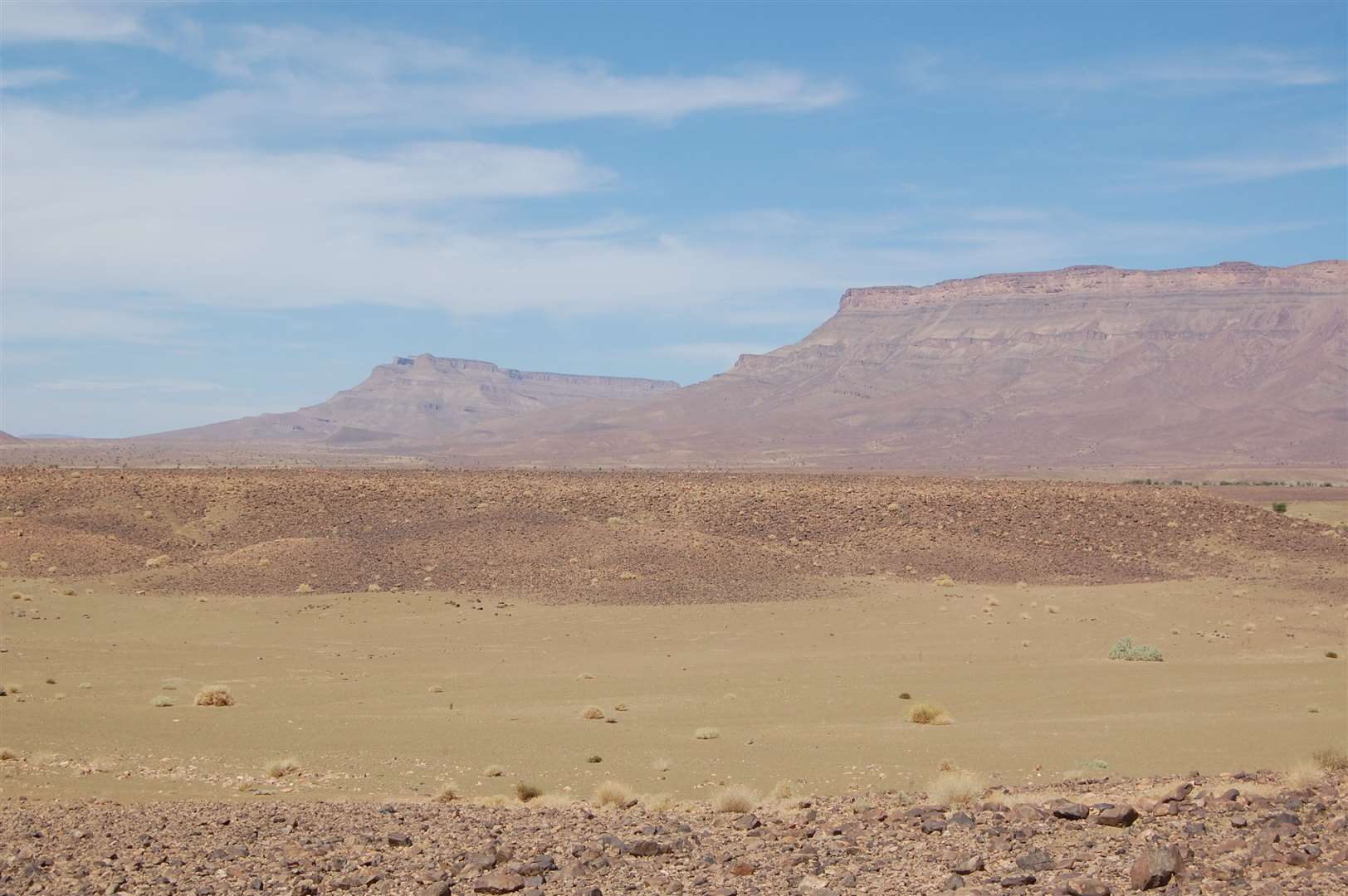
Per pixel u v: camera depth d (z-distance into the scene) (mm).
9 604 72000
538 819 21219
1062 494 117312
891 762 32625
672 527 101000
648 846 16703
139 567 85812
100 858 16984
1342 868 12359
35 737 34656
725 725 40719
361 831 19328
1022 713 43875
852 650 62594
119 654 57781
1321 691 48375
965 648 63219
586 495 109625
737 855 16062
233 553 89000
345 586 81250
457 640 65250
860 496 112750
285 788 28641
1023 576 92750
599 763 32844
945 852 14969
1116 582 92500
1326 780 20000
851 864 15133
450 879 15141
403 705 45125
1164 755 33625
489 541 93000
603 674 54219
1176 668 55875
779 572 88438
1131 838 15109
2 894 14734
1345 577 93812
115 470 120125
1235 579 93312
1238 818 15984
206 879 15438
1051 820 17078
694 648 63125
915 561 94750
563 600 78500
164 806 24141
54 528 93000
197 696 44312
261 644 62875
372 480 114000
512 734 37781
